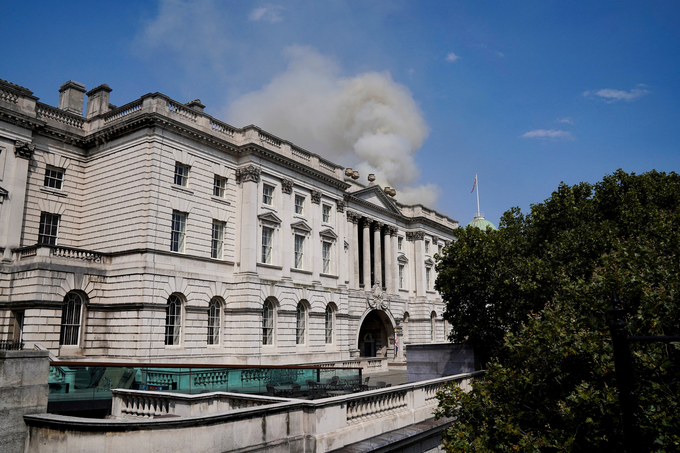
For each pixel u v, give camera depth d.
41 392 14.64
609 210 34.47
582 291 18.09
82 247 40.78
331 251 54.00
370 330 69.44
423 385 22.23
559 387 16.91
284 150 48.62
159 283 36.78
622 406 8.80
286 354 45.34
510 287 31.64
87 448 12.93
